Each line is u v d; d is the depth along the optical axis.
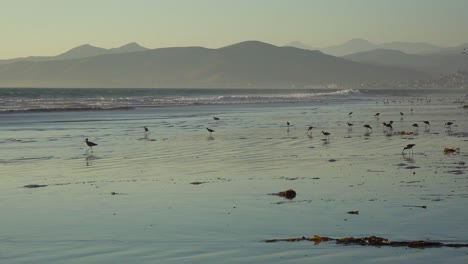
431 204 16.14
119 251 12.12
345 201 16.77
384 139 36.69
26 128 47.53
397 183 19.75
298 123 53.03
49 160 27.59
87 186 20.09
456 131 42.22
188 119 60.16
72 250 12.25
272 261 11.29
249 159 27.25
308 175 21.94
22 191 19.22
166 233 13.52
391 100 130.25
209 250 12.09
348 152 29.61
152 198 17.75
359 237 12.80
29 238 13.23
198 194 18.30
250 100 121.38
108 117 62.78
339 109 83.62
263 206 16.30
